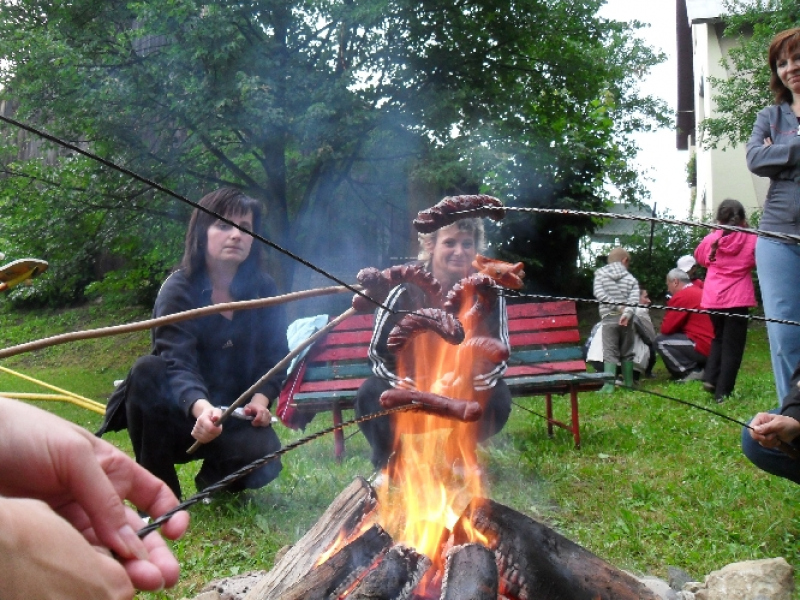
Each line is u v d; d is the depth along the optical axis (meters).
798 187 4.26
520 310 5.37
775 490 3.96
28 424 0.91
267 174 10.09
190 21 8.55
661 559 3.19
